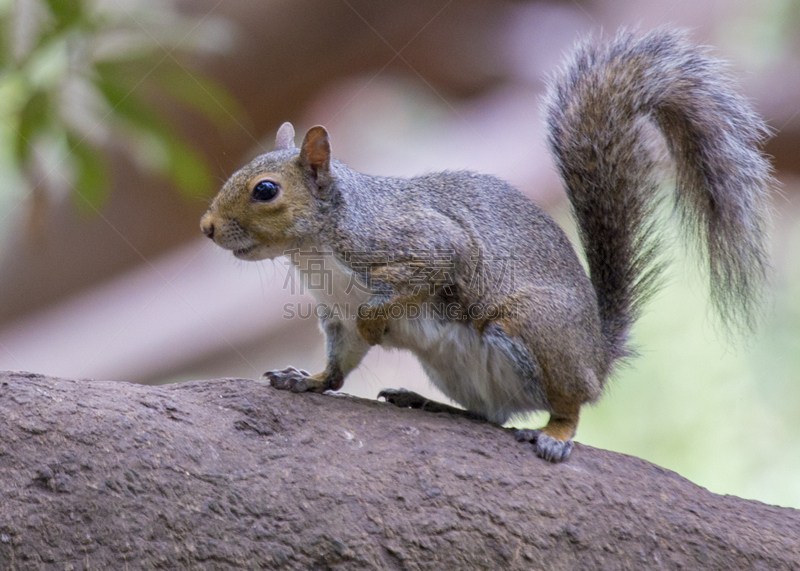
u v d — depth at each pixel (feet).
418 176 31.22
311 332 60.39
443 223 28.89
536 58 60.90
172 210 57.21
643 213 33.40
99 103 40.96
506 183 31.91
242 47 56.85
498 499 23.03
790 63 58.59
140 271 58.95
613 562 22.88
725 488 54.54
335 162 30.07
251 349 59.11
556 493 23.57
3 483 20.40
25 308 58.29
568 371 28.14
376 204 29.14
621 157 33.12
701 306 57.41
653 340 57.47
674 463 55.52
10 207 56.70
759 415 55.52
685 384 56.59
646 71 33.24
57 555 20.22
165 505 21.11
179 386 24.76
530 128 59.88
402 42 60.64
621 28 35.04
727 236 32.78
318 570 21.50
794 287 56.34
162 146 42.47
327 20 57.88
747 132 33.06
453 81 63.31
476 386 29.32
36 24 38.81
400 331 29.22
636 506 23.77
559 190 57.82
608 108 33.17
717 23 60.44
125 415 22.08
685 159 33.04
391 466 23.25
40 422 21.21
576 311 28.96
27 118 39.24
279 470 22.45
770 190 33.35
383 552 21.84
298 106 62.49
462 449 24.34
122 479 21.06
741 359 56.29
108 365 56.49
